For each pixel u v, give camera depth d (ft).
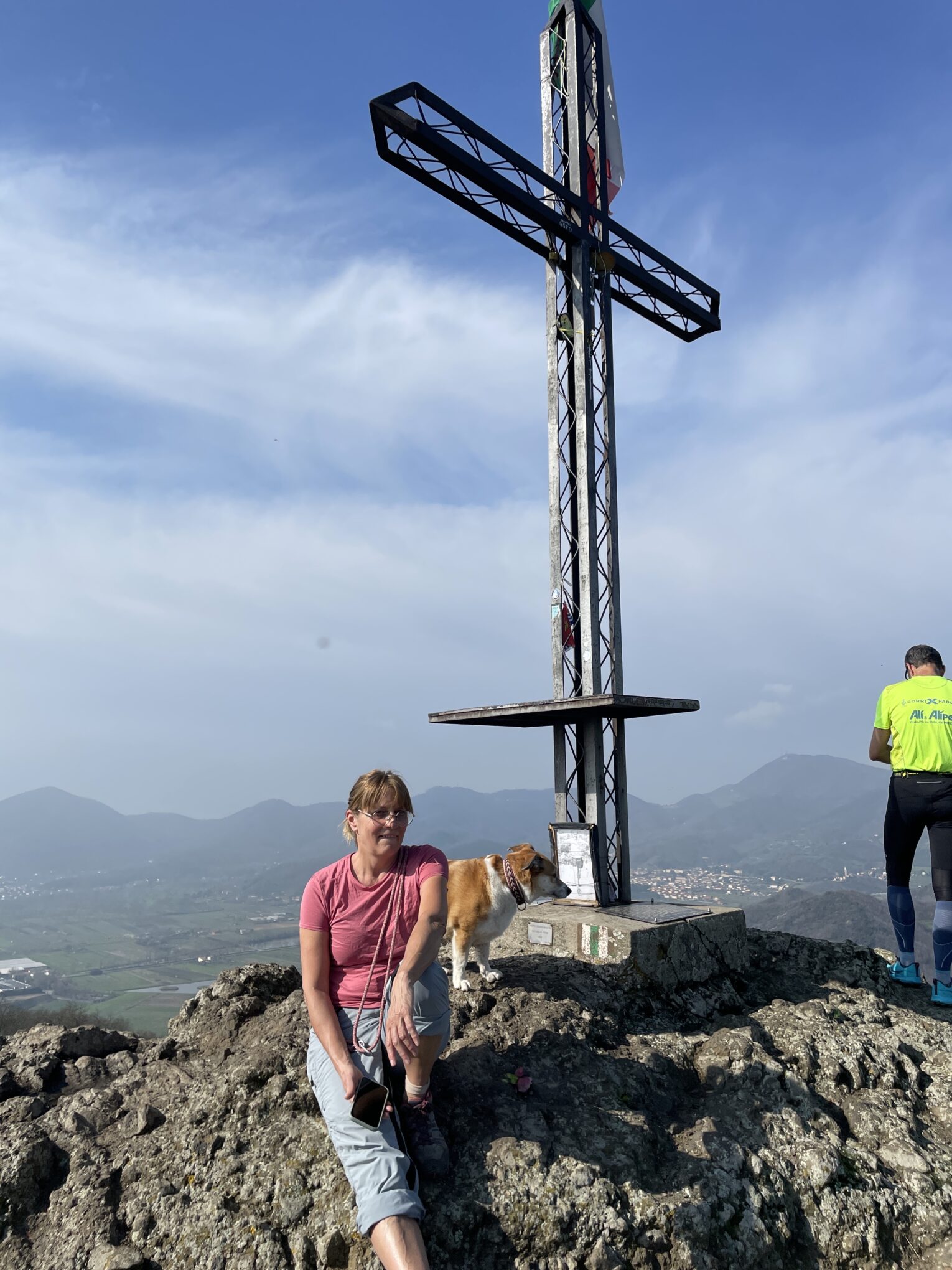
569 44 17.90
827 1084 11.01
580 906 15.07
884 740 14.58
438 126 15.11
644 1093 10.29
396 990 7.91
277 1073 9.61
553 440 17.10
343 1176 8.47
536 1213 8.32
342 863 8.73
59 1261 8.20
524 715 15.25
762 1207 9.05
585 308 16.90
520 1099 9.63
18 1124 9.58
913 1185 9.71
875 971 15.02
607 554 16.78
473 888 11.78
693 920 13.75
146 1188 8.72
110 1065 11.07
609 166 19.06
